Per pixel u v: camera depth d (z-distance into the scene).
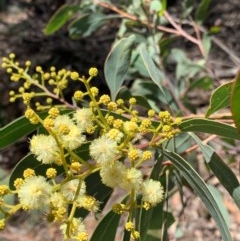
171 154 0.12
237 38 0.38
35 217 0.30
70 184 0.10
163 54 0.22
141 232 0.12
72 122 0.10
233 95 0.10
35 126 0.13
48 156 0.10
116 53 0.14
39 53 0.37
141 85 0.18
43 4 0.39
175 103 0.19
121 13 0.21
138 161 0.10
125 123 0.10
